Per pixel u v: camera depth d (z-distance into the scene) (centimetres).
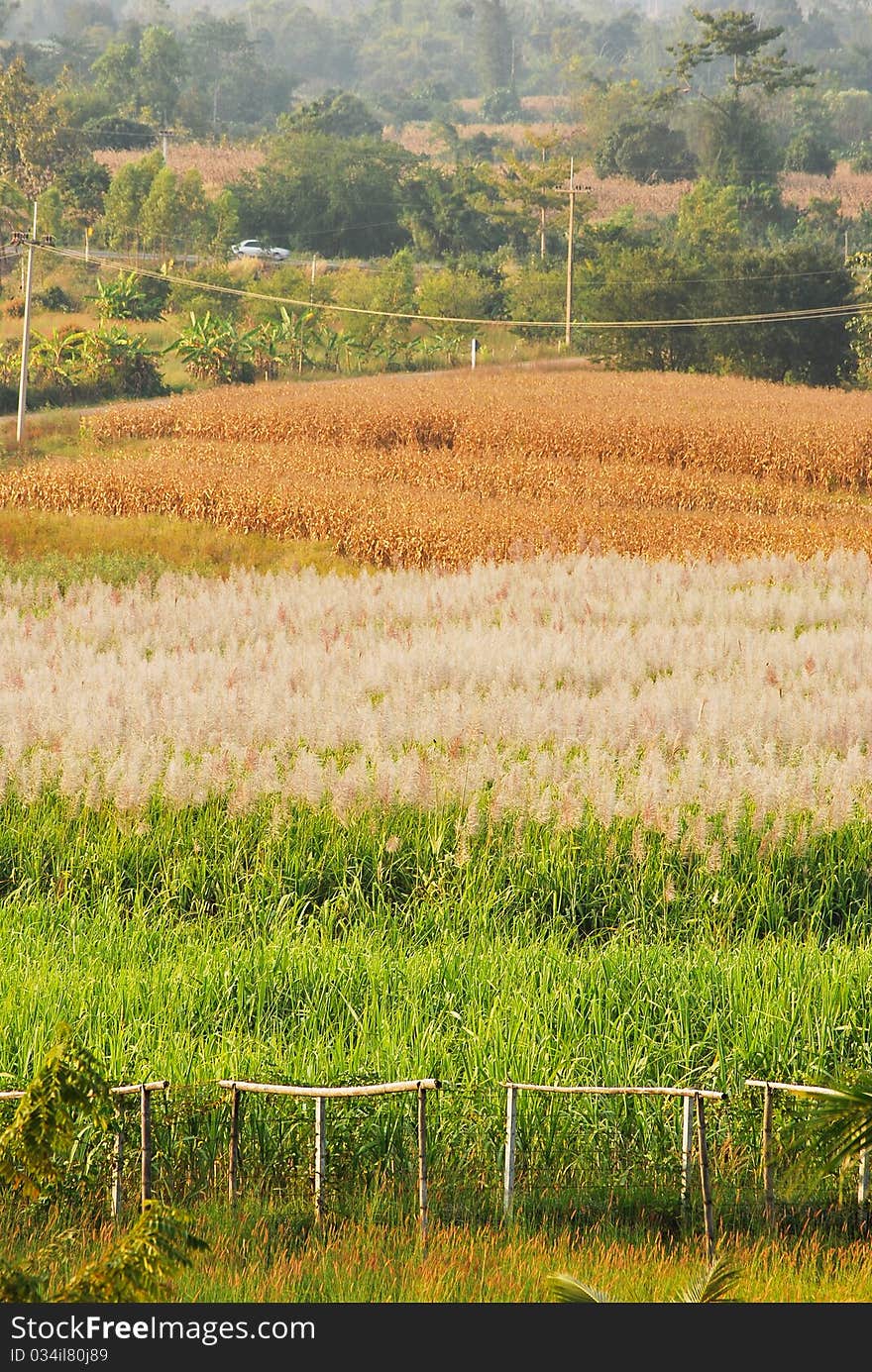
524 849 4631
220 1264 2425
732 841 4650
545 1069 3108
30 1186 1694
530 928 4269
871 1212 2841
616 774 5106
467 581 9038
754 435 15675
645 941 4231
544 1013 3400
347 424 16900
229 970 3647
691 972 3684
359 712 5716
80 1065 1712
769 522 11744
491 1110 3020
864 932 4419
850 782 5059
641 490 13388
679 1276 2417
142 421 17438
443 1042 3231
